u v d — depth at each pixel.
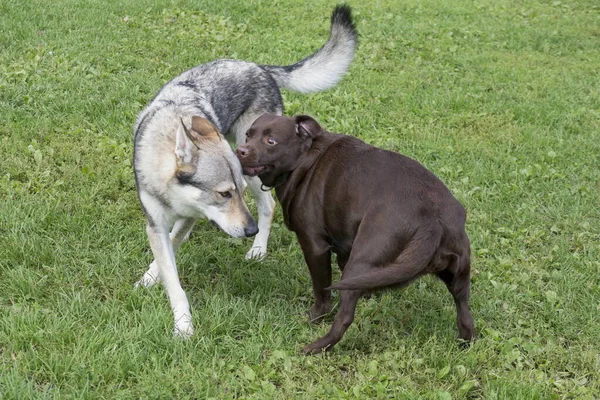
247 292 5.38
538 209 6.95
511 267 5.85
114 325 4.58
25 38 9.85
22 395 3.83
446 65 11.36
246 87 5.99
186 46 10.53
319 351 4.54
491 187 7.32
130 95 8.51
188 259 5.67
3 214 5.80
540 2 16.52
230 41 11.17
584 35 13.98
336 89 9.63
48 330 4.41
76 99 8.23
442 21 13.80
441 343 4.74
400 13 14.17
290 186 4.79
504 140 8.55
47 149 6.94
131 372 4.18
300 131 4.75
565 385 4.45
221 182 4.66
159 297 4.96
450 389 4.32
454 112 9.41
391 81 10.27
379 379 4.31
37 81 8.49
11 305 4.86
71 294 4.96
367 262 4.31
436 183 4.47
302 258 5.94
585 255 6.15
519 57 12.19
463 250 4.36
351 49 6.49
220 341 4.70
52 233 5.69
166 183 4.74
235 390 4.15
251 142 4.79
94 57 9.49
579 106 9.97
